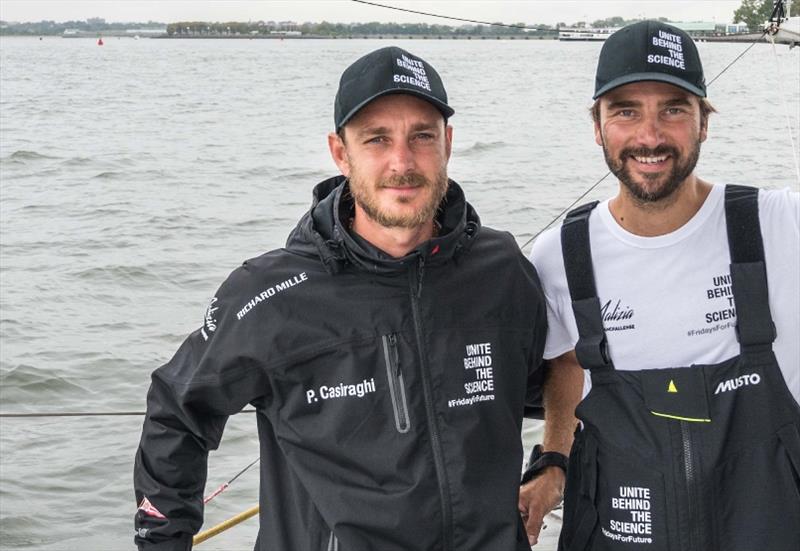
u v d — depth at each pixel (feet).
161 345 36.78
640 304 9.30
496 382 9.04
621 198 9.41
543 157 84.84
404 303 8.87
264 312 8.95
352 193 8.86
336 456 8.79
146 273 47.14
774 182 66.49
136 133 112.57
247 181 76.54
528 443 22.88
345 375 8.81
